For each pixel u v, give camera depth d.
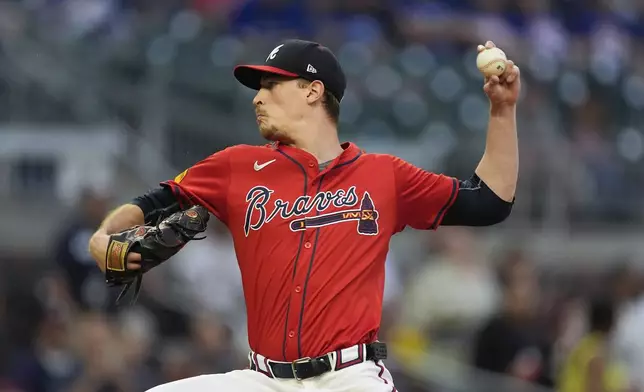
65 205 39.31
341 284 15.29
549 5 50.56
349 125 43.16
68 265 33.19
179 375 32.22
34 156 40.06
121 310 33.44
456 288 35.91
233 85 41.50
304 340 15.14
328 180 15.79
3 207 39.03
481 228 40.75
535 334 33.53
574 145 43.50
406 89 44.00
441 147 42.16
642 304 33.50
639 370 32.97
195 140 40.81
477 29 47.78
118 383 32.12
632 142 44.69
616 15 51.66
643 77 48.22
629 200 43.16
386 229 15.72
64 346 33.31
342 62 44.28
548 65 46.41
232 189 15.84
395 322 35.88
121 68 41.59
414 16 48.06
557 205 42.19
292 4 47.50
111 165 40.06
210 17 46.47
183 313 35.41
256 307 15.52
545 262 41.16
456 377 30.89
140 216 15.92
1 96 40.44
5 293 37.50
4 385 33.12
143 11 45.84
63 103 40.84
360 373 15.09
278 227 15.51
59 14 43.50
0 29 41.62
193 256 36.38
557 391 32.75
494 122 16.16
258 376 15.38
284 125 16.16
